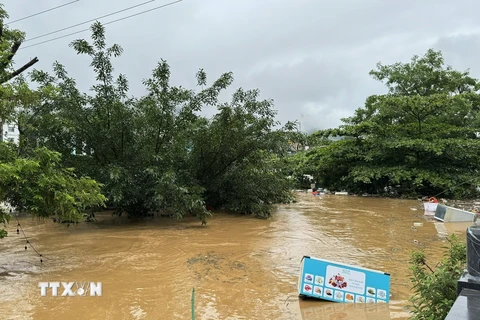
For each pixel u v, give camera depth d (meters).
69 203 7.18
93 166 12.16
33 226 11.89
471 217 12.63
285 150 14.89
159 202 12.01
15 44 10.41
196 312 5.13
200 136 14.47
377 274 5.53
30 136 11.36
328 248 8.91
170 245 9.28
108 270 7.09
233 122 14.30
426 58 27.50
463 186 20.62
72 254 8.34
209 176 15.41
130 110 12.52
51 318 4.92
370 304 5.37
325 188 26.81
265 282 6.40
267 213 14.31
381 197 22.25
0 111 7.11
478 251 2.93
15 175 6.05
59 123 11.38
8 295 5.71
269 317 4.97
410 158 22.78
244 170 14.96
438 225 12.16
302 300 5.55
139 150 12.67
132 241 9.75
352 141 24.67
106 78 12.39
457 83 26.58
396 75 27.34
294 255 8.26
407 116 23.95
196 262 7.68
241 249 8.85
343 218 13.88
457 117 24.64
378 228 11.66
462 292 2.71
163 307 5.30
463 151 20.94
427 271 6.84
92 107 12.38
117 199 11.14
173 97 13.03
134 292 5.89
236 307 5.30
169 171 11.99
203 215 12.25
